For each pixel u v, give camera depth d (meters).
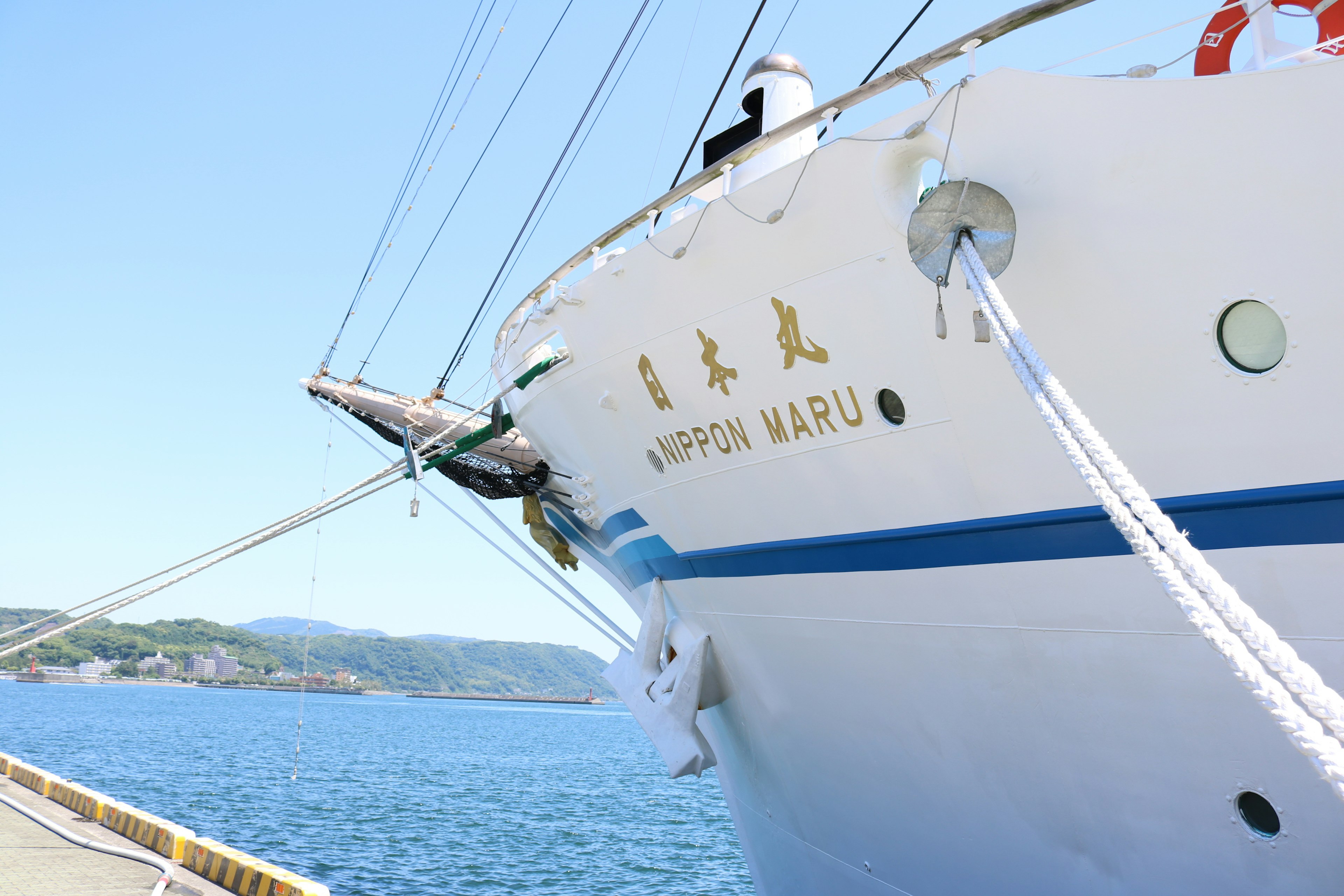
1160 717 4.29
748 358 5.33
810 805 6.66
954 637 5.01
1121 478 3.04
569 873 17.20
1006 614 4.72
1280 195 3.46
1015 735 4.93
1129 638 4.29
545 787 32.75
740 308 5.22
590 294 6.14
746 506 5.91
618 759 48.84
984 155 4.14
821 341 4.93
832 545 5.44
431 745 53.50
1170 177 3.69
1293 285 3.53
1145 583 4.16
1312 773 3.88
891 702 5.54
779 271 4.94
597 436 6.98
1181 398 3.90
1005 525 4.56
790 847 7.29
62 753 35.41
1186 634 4.09
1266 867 4.14
